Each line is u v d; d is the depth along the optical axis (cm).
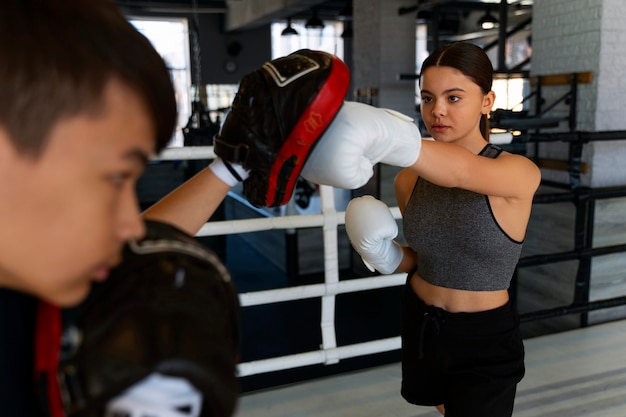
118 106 33
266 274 566
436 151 88
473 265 127
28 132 31
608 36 343
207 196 76
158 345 34
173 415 34
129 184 36
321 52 69
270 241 609
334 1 1238
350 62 1633
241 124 67
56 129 31
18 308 41
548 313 254
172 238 46
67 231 33
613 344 238
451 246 127
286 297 194
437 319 130
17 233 32
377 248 132
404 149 78
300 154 67
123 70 33
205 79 1488
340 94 66
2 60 30
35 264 33
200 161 591
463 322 127
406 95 902
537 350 232
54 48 31
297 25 1609
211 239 525
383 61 882
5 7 31
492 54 1528
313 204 642
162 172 889
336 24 1652
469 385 127
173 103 37
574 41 363
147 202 877
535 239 385
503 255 125
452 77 121
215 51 1484
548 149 388
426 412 184
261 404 190
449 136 126
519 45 1448
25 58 30
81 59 31
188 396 34
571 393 199
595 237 335
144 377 33
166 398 34
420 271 138
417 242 133
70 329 38
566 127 376
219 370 34
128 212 36
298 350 376
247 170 74
